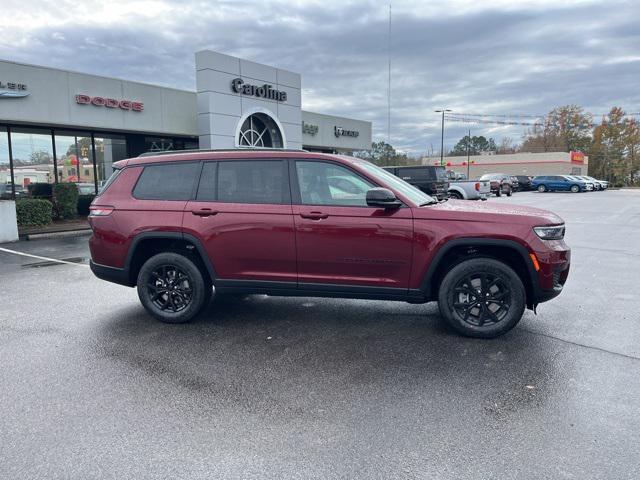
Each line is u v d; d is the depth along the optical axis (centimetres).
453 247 471
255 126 2141
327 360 433
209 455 289
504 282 470
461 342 475
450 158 7725
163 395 367
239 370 413
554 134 9450
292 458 286
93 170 1838
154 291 548
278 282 513
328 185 502
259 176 519
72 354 451
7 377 400
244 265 519
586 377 393
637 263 877
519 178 4559
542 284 463
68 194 1627
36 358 441
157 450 295
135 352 456
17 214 1405
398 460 283
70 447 298
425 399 357
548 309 586
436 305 607
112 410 344
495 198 3184
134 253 544
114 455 290
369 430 316
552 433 310
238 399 360
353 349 459
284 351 456
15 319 562
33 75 1467
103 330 520
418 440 303
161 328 527
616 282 729
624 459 281
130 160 573
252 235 508
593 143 8756
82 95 1590
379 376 398
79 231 1456
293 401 356
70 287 723
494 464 278
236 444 301
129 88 1744
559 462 279
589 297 643
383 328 520
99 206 559
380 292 491
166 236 530
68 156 1750
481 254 485
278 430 317
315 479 266
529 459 283
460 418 330
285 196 508
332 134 2873
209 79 1875
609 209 2173
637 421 324
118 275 552
